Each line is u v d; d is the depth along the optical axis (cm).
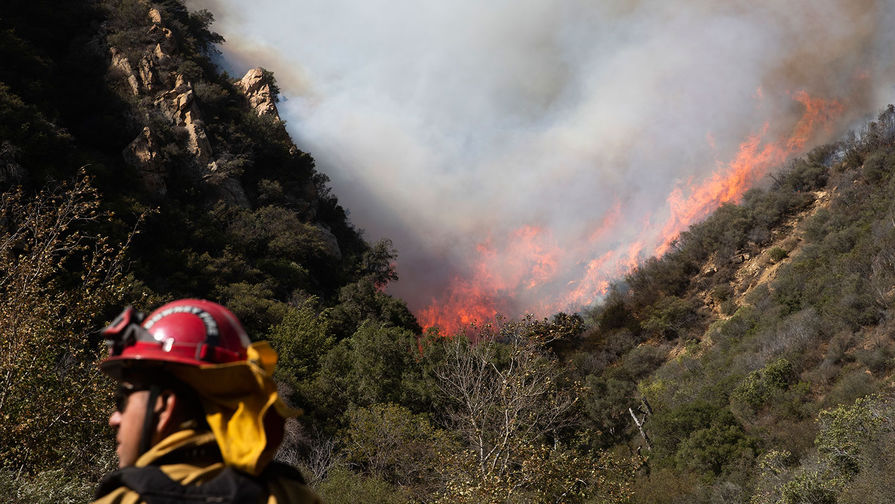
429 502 1523
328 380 3475
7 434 668
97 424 719
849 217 5409
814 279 4553
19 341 701
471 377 1547
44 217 829
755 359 3875
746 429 3072
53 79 6012
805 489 1755
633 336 5953
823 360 3478
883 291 3778
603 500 1355
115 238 4503
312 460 2327
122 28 6794
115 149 5884
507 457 1347
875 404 1933
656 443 3112
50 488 624
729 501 2389
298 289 5672
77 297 790
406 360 3553
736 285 5884
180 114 6391
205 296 4953
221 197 6203
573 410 2219
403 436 2444
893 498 1497
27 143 4512
